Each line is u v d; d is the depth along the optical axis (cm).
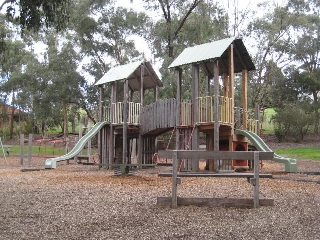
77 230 570
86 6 3262
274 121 3525
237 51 1507
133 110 1756
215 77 1374
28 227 588
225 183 1088
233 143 1495
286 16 3525
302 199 807
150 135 1811
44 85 3456
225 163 1443
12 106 4650
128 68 1808
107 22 3394
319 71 4022
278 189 959
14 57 4300
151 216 654
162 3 3080
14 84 3575
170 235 537
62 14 1035
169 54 3158
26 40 4322
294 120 3344
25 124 4953
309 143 3288
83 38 3394
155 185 1065
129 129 1827
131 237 529
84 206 755
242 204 721
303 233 542
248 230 560
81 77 3422
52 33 4053
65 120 3912
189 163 1412
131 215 666
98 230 569
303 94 3841
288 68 3831
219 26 2956
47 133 4966
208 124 1395
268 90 3694
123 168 1373
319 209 703
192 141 1429
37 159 2683
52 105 3656
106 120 1880
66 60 3422
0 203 797
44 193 933
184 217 641
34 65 3450
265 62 3622
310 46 4009
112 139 1798
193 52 1496
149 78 1919
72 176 1369
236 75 3325
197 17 2961
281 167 1819
